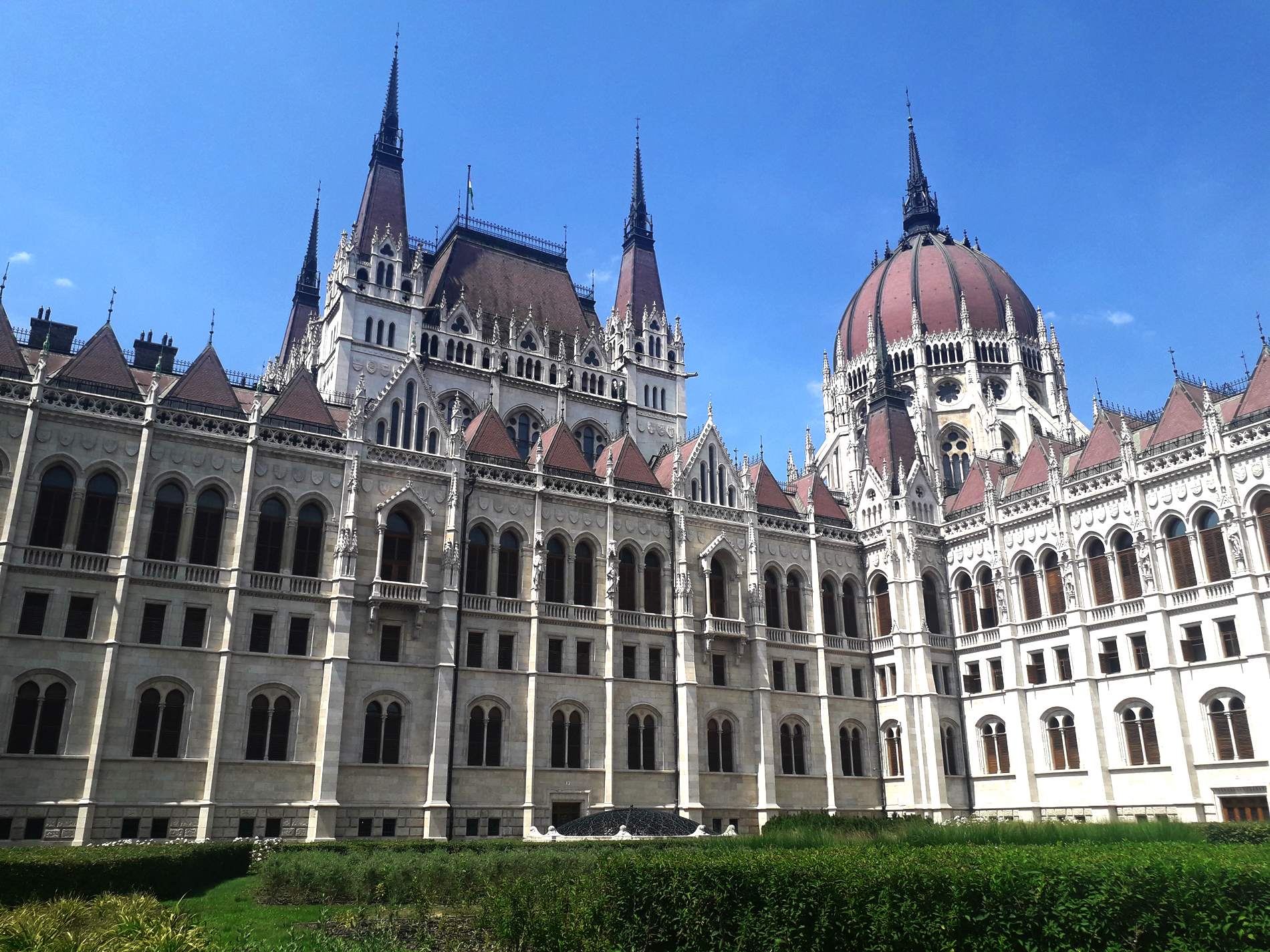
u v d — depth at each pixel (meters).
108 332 54.22
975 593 71.94
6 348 51.03
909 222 133.12
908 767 68.50
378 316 73.00
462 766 55.22
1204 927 16.30
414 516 58.59
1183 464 58.75
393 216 77.31
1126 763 59.28
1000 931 17.53
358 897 31.11
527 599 60.34
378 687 54.00
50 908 21.14
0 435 48.03
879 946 18.31
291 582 53.41
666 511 67.94
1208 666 55.78
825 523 75.62
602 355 83.81
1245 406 58.62
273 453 55.03
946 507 78.88
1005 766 67.31
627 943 22.14
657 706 63.09
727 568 69.81
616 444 71.00
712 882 21.33
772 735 66.38
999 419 108.00
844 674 71.69
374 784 52.50
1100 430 68.50
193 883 33.72
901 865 19.09
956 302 114.38
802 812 59.09
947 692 71.31
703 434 72.12
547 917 23.09
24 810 44.19
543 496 63.03
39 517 48.41
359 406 58.25
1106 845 21.86
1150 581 59.22
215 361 57.12
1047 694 65.00
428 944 23.98
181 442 52.75
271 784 50.09
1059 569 65.50
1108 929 16.70
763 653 67.69
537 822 56.34
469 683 56.78
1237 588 54.81
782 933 19.66
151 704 48.53
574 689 60.16
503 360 78.06
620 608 64.94
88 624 48.00
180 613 50.34
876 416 83.25
